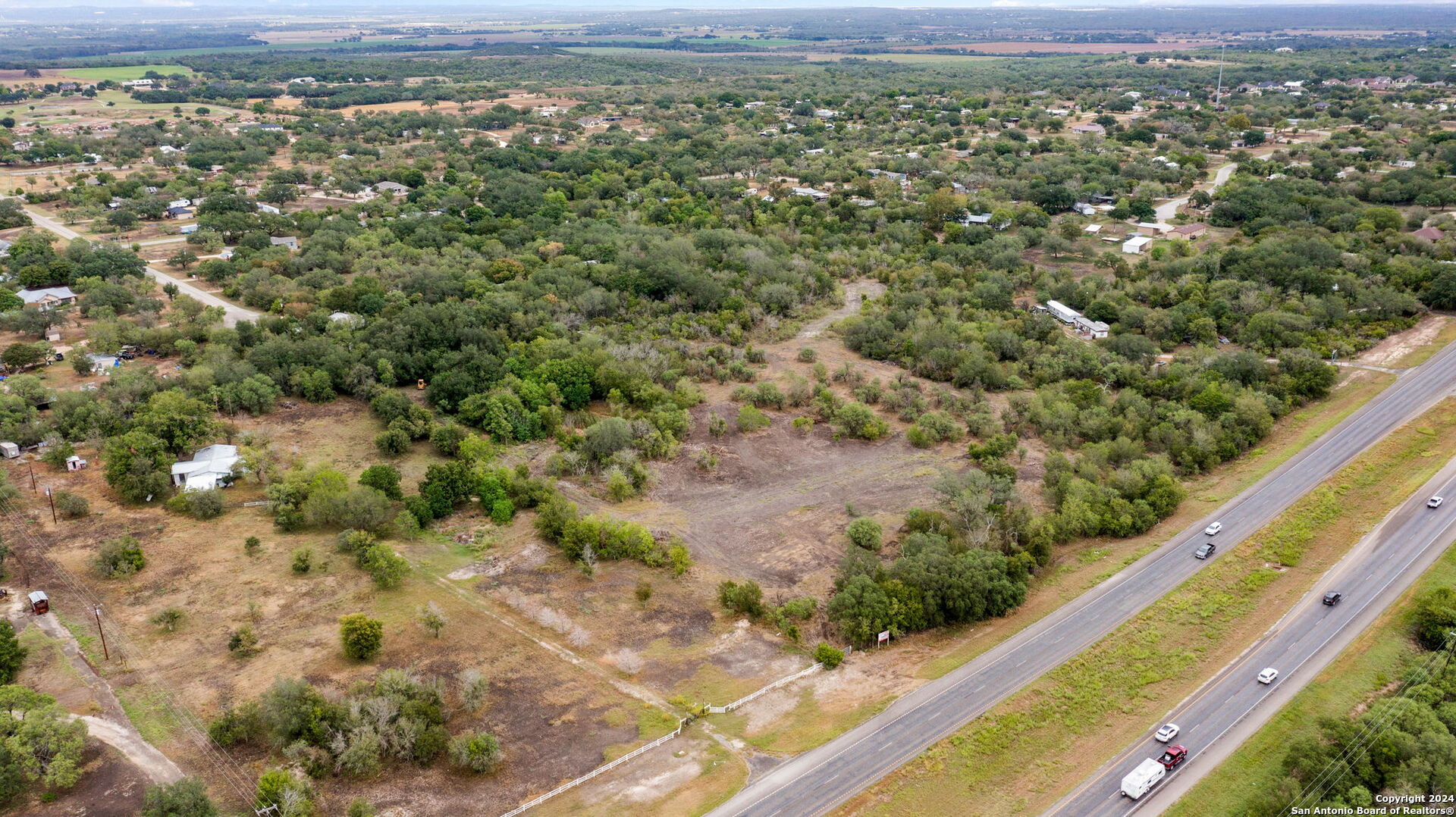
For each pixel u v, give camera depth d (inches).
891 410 5319.9
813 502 4323.3
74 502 3860.7
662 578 3681.1
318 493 3954.2
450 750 2618.1
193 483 4158.5
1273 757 2721.5
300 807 2361.0
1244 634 3284.9
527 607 3417.8
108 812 2375.7
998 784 2620.6
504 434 4862.2
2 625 2940.5
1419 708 2795.3
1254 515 4025.6
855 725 2829.7
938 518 3914.9
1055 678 3041.3
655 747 2731.3
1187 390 5157.5
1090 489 4121.6
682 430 4987.7
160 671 2923.2
